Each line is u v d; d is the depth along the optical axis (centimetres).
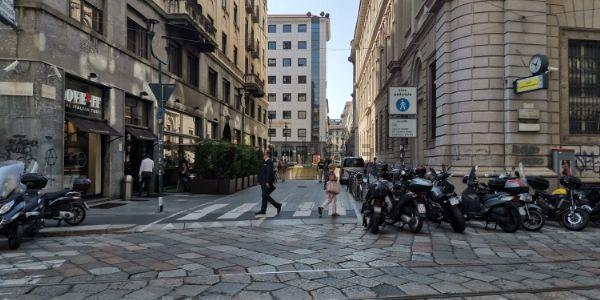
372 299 469
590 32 1489
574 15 1483
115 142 1550
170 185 2069
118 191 1573
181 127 2244
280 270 589
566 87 1473
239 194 1806
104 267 605
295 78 8744
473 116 1435
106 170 1525
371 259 657
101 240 824
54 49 1220
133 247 748
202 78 2566
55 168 1212
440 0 1578
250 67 4197
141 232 921
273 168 1184
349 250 723
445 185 959
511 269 604
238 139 3634
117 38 1578
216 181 1786
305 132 8694
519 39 1400
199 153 1802
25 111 1142
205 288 507
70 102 1325
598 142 1469
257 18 4388
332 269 594
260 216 1130
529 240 831
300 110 8725
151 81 1866
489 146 1415
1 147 1134
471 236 872
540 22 1413
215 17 2870
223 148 1794
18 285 519
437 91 1642
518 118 1388
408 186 920
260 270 588
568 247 766
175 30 2120
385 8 3725
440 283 529
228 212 1214
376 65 4600
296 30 8775
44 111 1173
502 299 471
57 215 922
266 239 826
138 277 554
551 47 1466
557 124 1448
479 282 534
